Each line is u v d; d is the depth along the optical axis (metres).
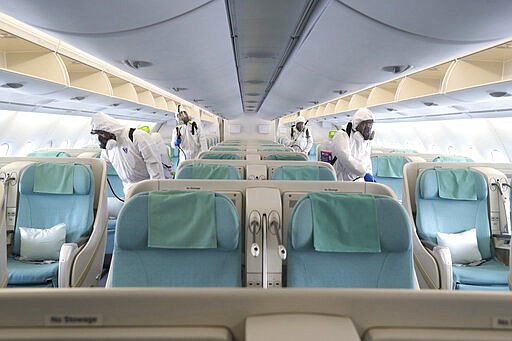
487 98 4.13
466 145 7.16
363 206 1.64
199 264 1.69
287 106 8.97
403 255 1.66
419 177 3.04
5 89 4.08
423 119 7.29
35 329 0.62
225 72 4.27
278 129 18.97
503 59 3.60
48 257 2.83
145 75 3.78
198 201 1.66
